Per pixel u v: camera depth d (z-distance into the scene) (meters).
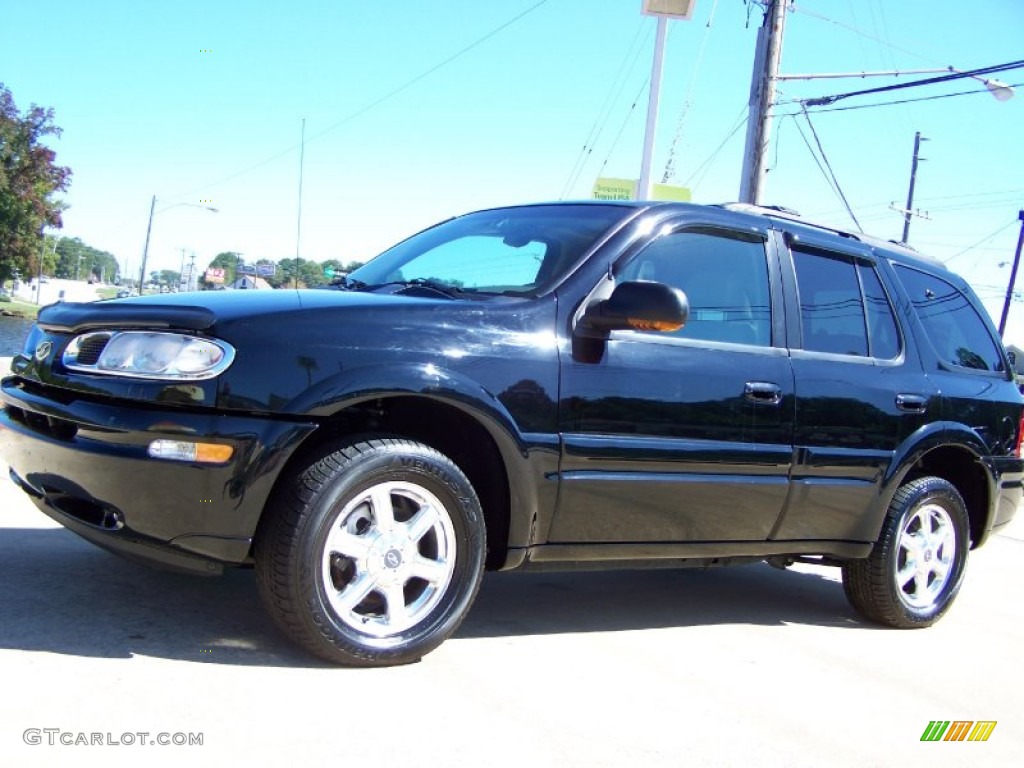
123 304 3.38
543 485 3.62
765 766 3.05
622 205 4.24
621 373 3.79
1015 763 3.31
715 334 4.18
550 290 3.75
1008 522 5.65
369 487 3.30
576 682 3.57
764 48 15.48
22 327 48.03
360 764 2.71
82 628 3.49
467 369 3.44
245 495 3.09
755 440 4.19
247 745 2.74
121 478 3.08
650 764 2.96
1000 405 5.43
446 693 3.29
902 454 4.79
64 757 2.56
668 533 4.06
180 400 3.07
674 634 4.43
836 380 4.53
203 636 3.53
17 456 3.49
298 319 3.25
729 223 4.38
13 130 55.22
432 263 4.36
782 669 4.07
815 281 4.68
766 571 6.27
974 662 4.50
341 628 3.30
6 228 56.28
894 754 3.27
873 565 4.84
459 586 3.54
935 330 5.26
